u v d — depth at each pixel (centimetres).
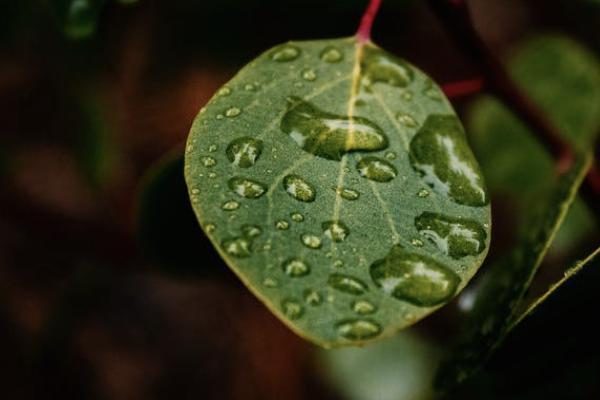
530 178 41
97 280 58
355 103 28
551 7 55
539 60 42
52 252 58
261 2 42
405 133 28
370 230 26
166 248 33
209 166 26
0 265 58
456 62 59
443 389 29
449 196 27
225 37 45
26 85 53
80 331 58
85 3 31
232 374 58
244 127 27
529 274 28
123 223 55
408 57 58
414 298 25
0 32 45
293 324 25
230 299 59
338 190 27
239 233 26
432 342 52
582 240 41
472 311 31
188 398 57
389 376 51
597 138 41
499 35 64
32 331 57
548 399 34
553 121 41
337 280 25
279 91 28
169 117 52
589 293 28
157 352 58
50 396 56
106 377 57
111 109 48
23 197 55
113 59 47
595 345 30
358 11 41
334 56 29
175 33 46
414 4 45
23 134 55
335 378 52
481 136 41
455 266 26
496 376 32
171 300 59
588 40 53
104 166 47
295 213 26
